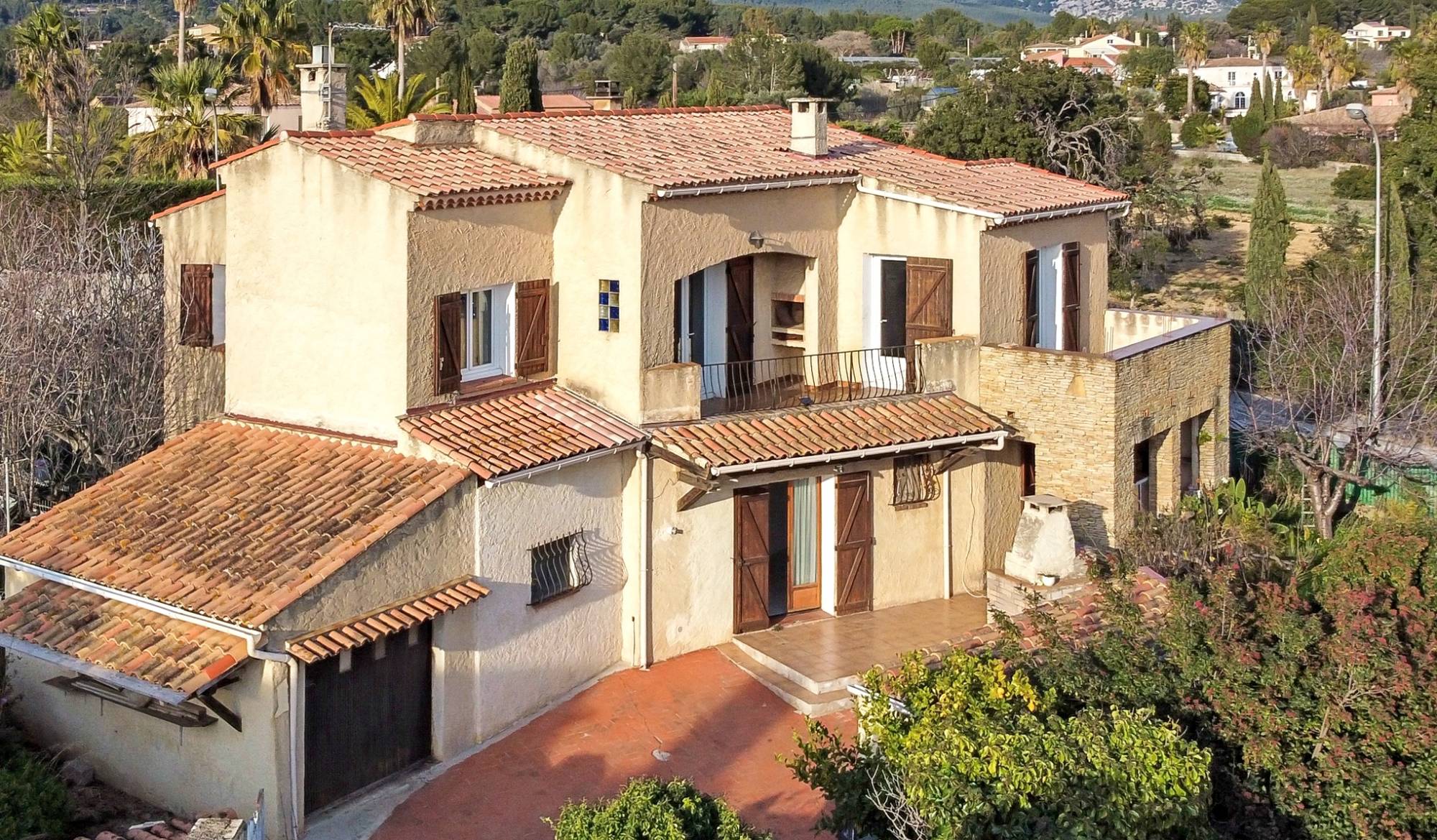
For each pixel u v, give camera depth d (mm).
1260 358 36344
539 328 21078
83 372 24594
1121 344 28688
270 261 20594
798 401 22656
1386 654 14133
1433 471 31375
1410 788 13961
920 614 22484
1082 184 27125
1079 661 14961
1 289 24484
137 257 28484
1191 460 27500
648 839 11703
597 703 19469
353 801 16938
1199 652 14883
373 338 19562
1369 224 63062
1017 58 56812
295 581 16359
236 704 16297
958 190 23688
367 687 17156
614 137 22938
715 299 23375
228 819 14930
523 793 17219
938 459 23016
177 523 18406
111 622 17047
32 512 23469
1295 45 134625
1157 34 183875
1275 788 14297
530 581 19016
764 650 20859
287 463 19562
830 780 13992
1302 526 29422
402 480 18297
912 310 23688
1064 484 23281
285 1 53312
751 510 21500
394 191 19109
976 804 12344
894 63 125688
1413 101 49438
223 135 46031
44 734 18375
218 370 23906
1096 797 12555
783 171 22484
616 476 20297
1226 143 100625
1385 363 33656
